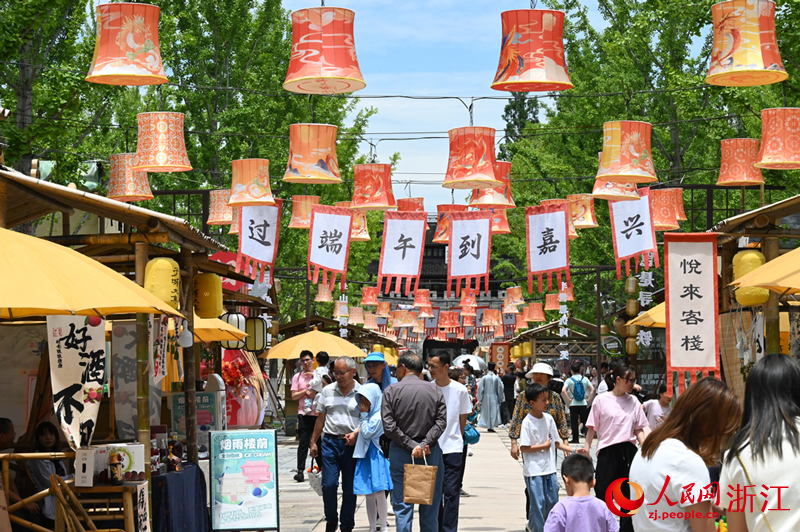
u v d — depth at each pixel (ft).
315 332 60.54
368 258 106.63
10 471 24.22
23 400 28.71
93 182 55.06
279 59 78.02
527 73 25.59
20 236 19.93
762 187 35.35
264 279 36.27
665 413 31.58
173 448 26.71
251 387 54.44
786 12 43.11
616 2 68.80
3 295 17.56
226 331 40.50
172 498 24.22
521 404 29.22
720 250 31.89
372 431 29.89
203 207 53.62
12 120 45.16
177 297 25.64
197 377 39.45
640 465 13.10
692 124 68.64
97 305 18.63
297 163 30.14
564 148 80.94
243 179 32.17
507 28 25.96
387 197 33.63
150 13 25.13
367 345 120.47
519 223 113.29
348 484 30.78
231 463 28.96
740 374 29.89
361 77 25.27
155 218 25.20
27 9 41.83
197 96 73.20
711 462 13.09
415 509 37.99
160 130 31.07
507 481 48.37
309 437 46.44
